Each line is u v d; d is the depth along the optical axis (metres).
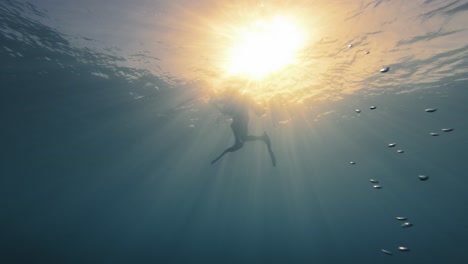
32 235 32.97
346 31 9.66
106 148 19.20
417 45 10.13
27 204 26.09
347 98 15.07
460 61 11.04
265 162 27.75
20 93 12.12
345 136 20.80
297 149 23.98
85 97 13.52
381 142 21.48
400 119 17.38
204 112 16.33
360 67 11.86
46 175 20.95
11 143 15.62
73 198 28.30
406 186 33.53
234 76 12.06
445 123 17.39
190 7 8.54
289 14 8.84
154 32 9.59
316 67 11.89
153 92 13.86
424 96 14.48
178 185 33.56
